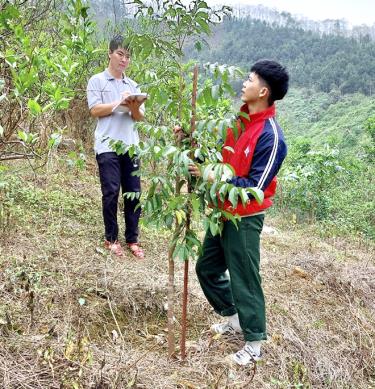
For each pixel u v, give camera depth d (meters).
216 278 2.86
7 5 2.81
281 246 5.20
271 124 2.48
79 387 2.17
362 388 2.91
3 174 4.47
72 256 3.55
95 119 5.98
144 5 2.26
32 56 2.90
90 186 5.24
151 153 2.22
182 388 2.44
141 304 3.21
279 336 3.10
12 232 3.63
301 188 7.13
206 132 2.36
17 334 2.49
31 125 3.27
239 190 2.12
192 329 3.10
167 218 2.33
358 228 6.48
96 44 5.38
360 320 3.65
